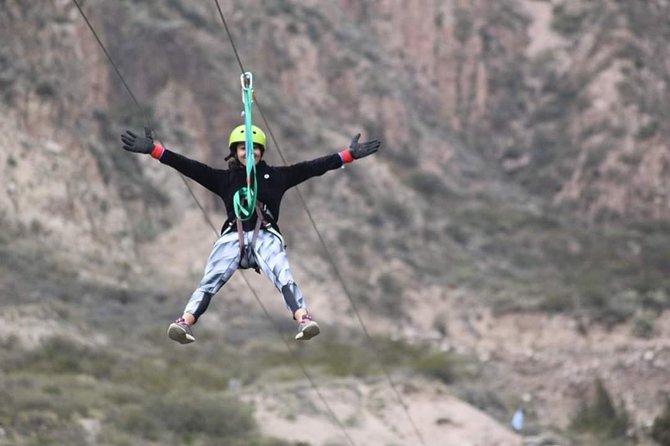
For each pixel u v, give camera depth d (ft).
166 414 404.77
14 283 521.24
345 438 444.96
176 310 574.97
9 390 391.65
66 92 654.53
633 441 561.84
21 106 630.33
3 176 597.11
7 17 655.35
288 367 528.63
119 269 602.44
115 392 420.77
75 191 622.13
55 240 590.55
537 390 624.18
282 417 450.30
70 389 414.41
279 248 115.96
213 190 119.14
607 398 589.73
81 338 490.90
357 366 542.16
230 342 561.02
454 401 510.17
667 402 594.24
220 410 420.36
